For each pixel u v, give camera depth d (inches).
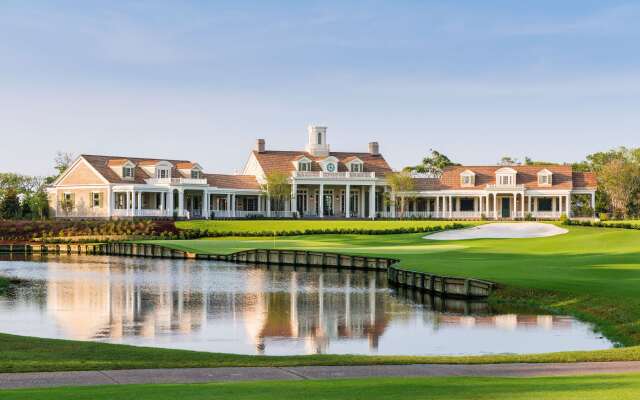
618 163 4896.7
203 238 3499.0
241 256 2674.7
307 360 796.0
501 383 636.1
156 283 1980.8
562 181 4426.7
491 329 1236.5
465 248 2701.8
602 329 1196.5
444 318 1375.5
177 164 4192.9
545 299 1432.1
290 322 1355.8
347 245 3021.7
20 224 3663.9
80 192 3959.2
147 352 834.2
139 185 3767.2
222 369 732.7
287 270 2342.5
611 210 5113.2
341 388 614.5
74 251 3262.8
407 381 650.8
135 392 590.6
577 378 663.8
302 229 3651.6
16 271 2336.4
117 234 3548.2
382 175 4520.2
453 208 4544.8
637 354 821.2
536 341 1128.2
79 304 1587.1
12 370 713.6
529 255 2288.4
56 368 727.1
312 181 4247.0
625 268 1728.6
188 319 1391.5
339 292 1782.7
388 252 2561.5
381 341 1167.6
